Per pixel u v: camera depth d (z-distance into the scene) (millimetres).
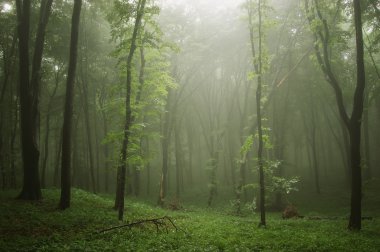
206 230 16469
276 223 19594
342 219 22484
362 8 21609
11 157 36094
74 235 14062
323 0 20062
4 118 40719
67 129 19625
